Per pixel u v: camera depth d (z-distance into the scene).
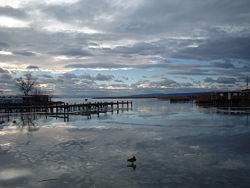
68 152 14.62
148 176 10.57
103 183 9.87
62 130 23.41
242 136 19.22
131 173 10.95
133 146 16.11
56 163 12.45
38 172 11.15
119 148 15.59
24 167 11.84
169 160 12.84
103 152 14.58
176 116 37.25
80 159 13.12
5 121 32.41
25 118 36.91
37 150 15.15
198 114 39.94
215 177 10.38
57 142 17.55
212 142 17.12
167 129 23.41
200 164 12.13
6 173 11.03
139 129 23.69
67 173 11.01
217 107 58.22
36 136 20.08
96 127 25.52
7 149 15.44
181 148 15.45
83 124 28.39
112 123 29.11
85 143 17.17
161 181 10.01
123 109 60.94
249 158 13.10
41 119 35.19
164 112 46.88
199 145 16.25
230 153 14.14
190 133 20.95
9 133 21.73
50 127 25.78
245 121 28.56
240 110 46.62
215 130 22.38
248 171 11.08
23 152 14.65
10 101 63.03
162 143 16.97
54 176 10.65
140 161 12.71
